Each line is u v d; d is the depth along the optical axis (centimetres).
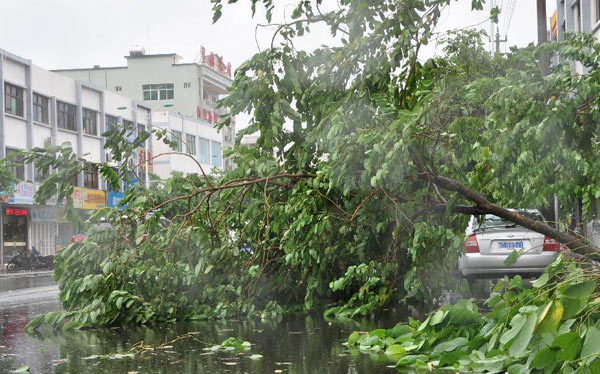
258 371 570
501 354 520
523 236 1231
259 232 923
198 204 931
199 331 855
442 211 756
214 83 7462
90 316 894
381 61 720
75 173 797
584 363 398
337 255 976
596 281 509
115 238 886
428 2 714
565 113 570
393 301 1096
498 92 583
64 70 7269
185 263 984
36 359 664
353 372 555
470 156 661
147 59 7188
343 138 634
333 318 966
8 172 2628
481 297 1170
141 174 5119
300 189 845
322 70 753
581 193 820
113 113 5188
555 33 3869
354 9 731
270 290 1018
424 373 541
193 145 6494
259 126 786
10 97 4038
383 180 692
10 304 1425
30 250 4247
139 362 629
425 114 633
